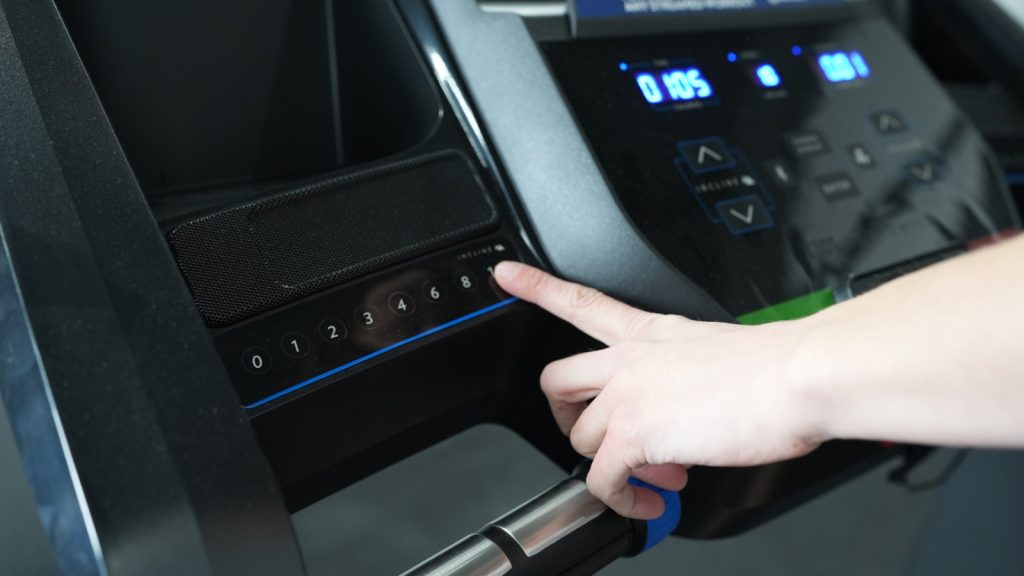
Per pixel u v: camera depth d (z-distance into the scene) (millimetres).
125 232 452
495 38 663
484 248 607
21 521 531
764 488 634
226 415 421
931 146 779
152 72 667
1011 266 371
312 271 545
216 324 507
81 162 468
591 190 616
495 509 1379
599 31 678
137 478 387
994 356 365
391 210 592
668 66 695
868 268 671
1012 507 763
